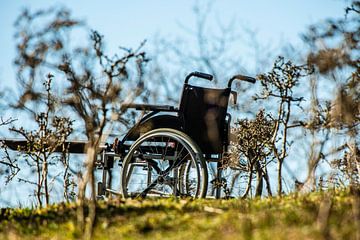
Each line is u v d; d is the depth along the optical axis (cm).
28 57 1085
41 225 941
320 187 1074
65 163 1225
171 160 1230
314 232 767
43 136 1209
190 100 1188
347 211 872
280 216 862
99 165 1248
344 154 1088
